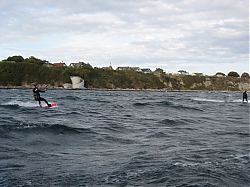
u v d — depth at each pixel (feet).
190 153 38.34
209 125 69.72
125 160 34.68
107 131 55.77
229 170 30.55
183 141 47.85
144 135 53.36
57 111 90.94
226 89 618.03
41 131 49.70
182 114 95.91
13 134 46.70
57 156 36.27
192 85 599.98
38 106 106.63
